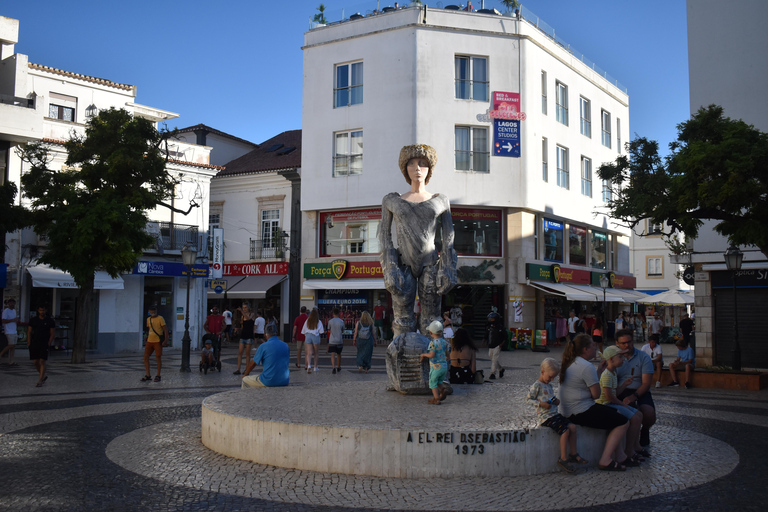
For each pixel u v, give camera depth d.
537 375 17.55
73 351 20.86
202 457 7.44
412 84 31.59
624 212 16.56
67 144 21.38
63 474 6.77
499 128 32.19
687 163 13.64
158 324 15.55
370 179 32.41
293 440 6.88
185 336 18.06
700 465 7.30
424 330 9.65
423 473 6.53
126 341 27.70
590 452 7.08
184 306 29.80
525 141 32.59
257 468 6.89
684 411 11.52
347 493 6.03
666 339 35.66
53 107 29.19
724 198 13.05
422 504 5.73
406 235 9.47
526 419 7.20
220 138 41.66
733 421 10.45
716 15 19.28
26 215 20.59
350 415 7.41
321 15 34.72
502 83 32.47
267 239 37.38
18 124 23.70
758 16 18.72
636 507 5.73
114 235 20.34
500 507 5.68
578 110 38.12
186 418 10.29
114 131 21.23
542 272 33.25
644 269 51.12
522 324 32.44
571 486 6.31
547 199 34.28
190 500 5.87
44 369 14.61
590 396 7.03
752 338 18.84
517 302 32.22
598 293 35.06
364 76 32.75
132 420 10.06
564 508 5.68
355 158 33.09
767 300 18.67
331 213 33.94
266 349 10.58
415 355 9.09
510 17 32.88
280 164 37.75
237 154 42.97
